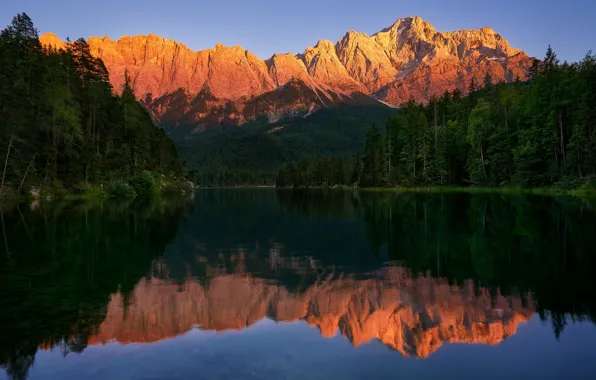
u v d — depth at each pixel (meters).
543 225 26.30
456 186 87.69
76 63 81.62
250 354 8.27
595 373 7.47
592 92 58.53
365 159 122.12
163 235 25.62
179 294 12.59
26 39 72.06
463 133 90.06
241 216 38.72
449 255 18.12
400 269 15.70
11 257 18.17
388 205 48.50
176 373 7.47
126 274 15.12
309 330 9.63
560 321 10.02
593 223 26.53
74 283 13.83
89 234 25.42
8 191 53.12
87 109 80.00
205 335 9.34
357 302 11.70
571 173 58.94
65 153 65.25
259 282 14.00
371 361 7.93
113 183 73.88
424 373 7.46
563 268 15.24
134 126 94.69
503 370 7.58
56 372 7.55
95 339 9.07
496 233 23.73
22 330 9.52
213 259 18.02
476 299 11.77
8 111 56.22
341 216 36.94
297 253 19.38
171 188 108.31
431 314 10.65
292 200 70.12
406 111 116.31
